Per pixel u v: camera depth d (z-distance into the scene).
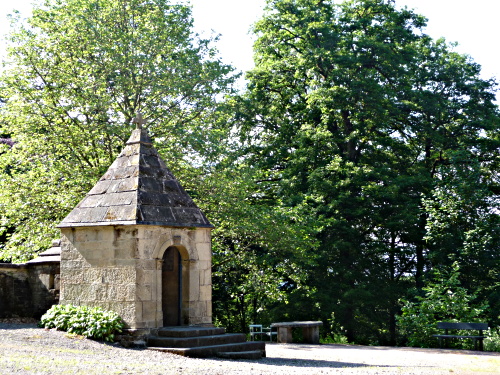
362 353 18.55
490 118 33.06
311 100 31.00
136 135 15.57
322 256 28.95
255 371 10.92
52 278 17.42
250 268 27.52
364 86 30.52
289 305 29.72
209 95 24.86
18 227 22.83
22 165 24.42
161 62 24.09
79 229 14.80
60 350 11.89
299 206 27.44
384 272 31.97
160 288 14.25
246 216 24.50
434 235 29.30
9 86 23.09
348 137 31.08
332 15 33.19
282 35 34.06
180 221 14.74
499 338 23.88
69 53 23.67
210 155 23.73
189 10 25.97
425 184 31.33
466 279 30.72
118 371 9.76
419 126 33.44
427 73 34.69
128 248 13.96
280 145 33.62
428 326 24.03
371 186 29.80
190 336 13.84
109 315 13.77
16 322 17.00
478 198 28.48
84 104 22.83
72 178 22.45
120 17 24.42
